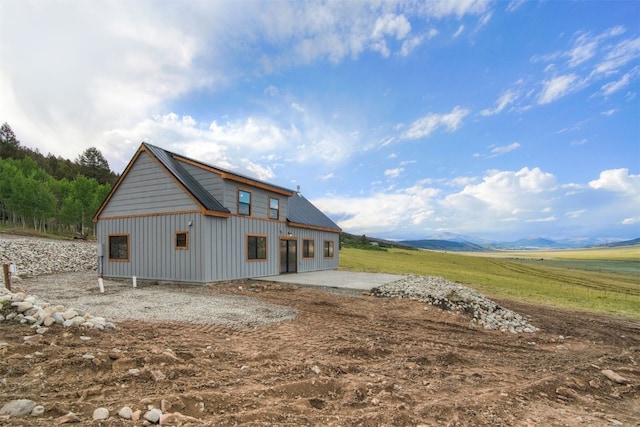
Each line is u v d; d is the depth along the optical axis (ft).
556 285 78.28
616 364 18.25
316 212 74.28
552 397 12.71
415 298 33.45
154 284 39.96
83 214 117.80
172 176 41.16
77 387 9.37
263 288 37.63
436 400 11.16
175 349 14.14
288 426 8.41
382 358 15.92
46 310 15.93
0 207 113.91
